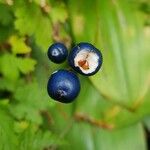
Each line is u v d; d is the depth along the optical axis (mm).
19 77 261
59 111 278
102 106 275
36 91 253
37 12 254
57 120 278
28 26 250
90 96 276
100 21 267
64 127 276
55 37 257
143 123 292
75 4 269
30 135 231
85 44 137
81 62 137
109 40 266
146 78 265
